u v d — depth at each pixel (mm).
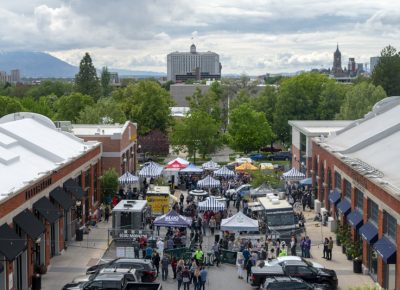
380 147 44250
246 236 43500
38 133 49250
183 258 37188
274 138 101312
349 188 42625
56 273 35406
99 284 27875
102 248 41656
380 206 33000
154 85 104625
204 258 37781
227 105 146875
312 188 58688
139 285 27953
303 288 28688
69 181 42844
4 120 56250
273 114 104812
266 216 43531
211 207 47000
